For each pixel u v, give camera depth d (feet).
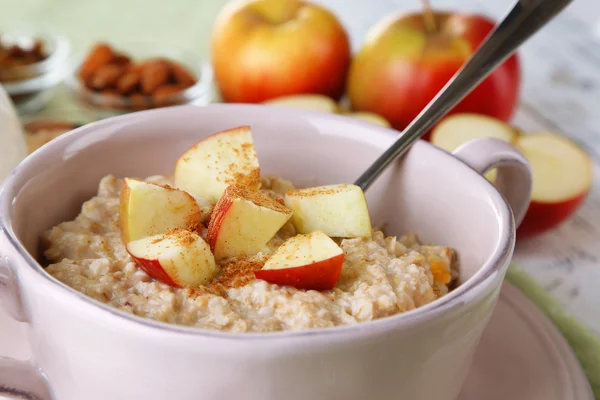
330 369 1.16
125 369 1.18
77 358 1.22
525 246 1.95
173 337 1.12
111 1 2.62
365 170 1.67
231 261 1.53
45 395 1.40
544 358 1.61
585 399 1.56
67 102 2.26
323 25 2.19
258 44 2.17
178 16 2.56
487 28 2.12
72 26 2.48
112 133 1.63
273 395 1.17
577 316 1.81
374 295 1.40
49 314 1.21
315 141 1.68
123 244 1.54
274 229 1.54
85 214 1.59
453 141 2.01
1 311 1.56
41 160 1.56
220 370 1.13
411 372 1.23
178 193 1.55
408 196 1.65
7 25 2.44
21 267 1.24
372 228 1.66
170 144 1.66
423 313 1.18
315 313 1.34
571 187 1.93
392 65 2.11
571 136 2.22
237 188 1.56
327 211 1.58
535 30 1.68
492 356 1.63
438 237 1.63
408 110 2.12
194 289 1.39
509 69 2.12
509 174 1.64
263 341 1.11
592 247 1.96
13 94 2.18
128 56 2.29
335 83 2.22
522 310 1.68
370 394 1.22
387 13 2.62
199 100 2.21
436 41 2.10
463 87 1.67
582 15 2.69
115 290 1.42
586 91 2.38
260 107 1.68
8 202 1.45
